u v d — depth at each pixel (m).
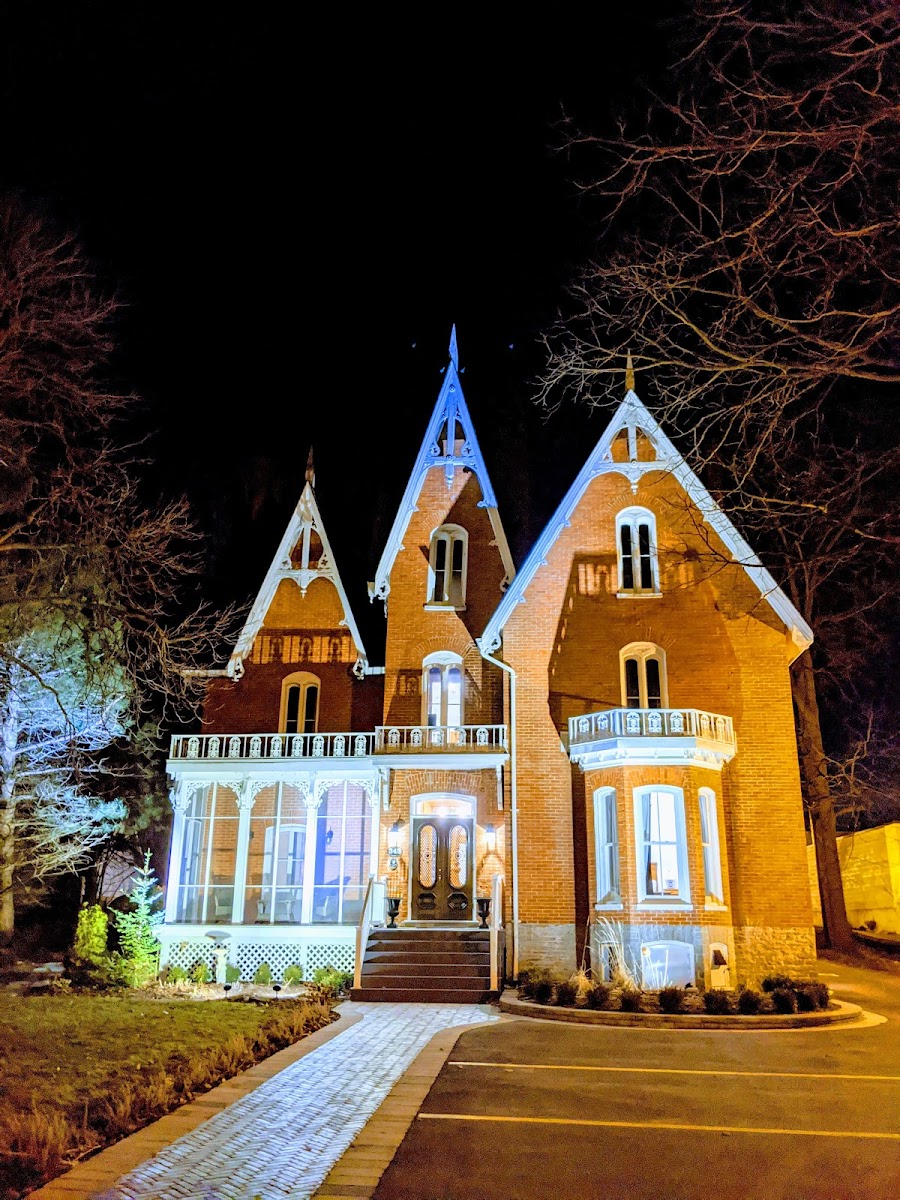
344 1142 8.09
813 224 9.44
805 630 21.94
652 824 22.00
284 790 25.75
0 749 22.23
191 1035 12.80
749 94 8.98
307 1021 14.85
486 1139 8.22
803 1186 7.06
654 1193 6.90
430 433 26.66
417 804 23.55
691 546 22.97
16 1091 9.19
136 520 24.22
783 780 21.16
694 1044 13.16
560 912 20.89
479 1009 17.44
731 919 20.22
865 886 32.62
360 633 26.64
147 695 26.34
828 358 9.89
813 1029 14.73
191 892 25.02
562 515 23.50
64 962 21.77
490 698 24.33
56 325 17.36
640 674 22.38
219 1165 7.41
